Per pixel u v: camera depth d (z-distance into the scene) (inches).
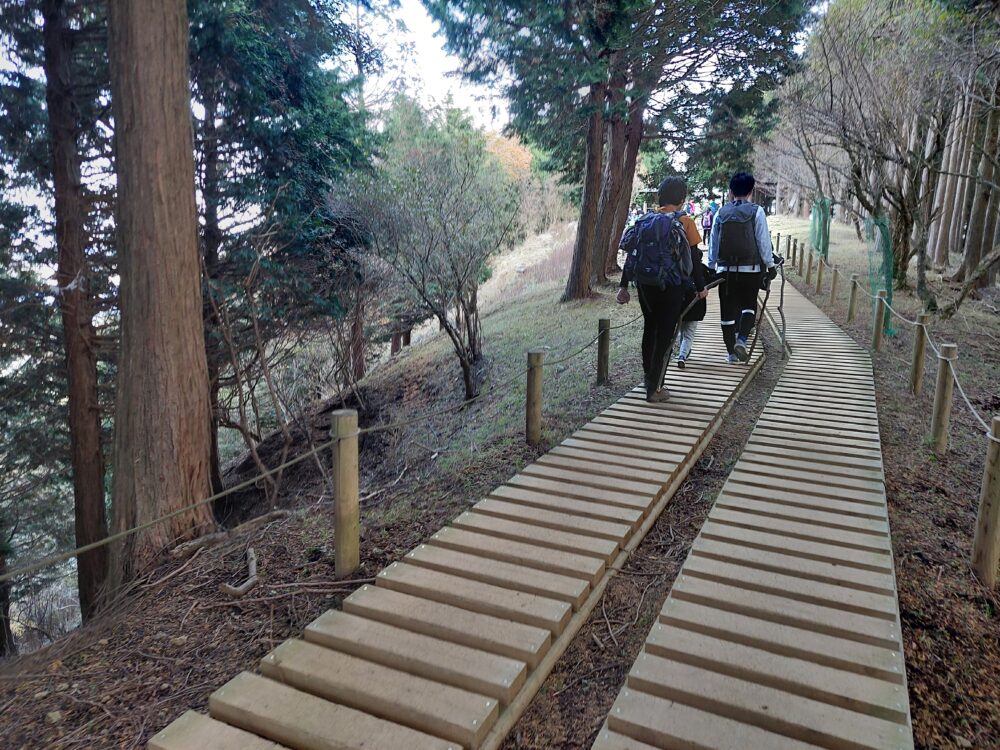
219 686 112.8
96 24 311.3
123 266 192.2
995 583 138.6
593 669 113.1
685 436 215.5
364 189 393.7
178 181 192.5
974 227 573.9
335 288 431.5
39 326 352.2
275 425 491.8
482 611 123.6
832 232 1161.4
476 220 405.1
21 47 309.0
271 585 146.7
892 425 240.4
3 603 400.5
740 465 192.7
